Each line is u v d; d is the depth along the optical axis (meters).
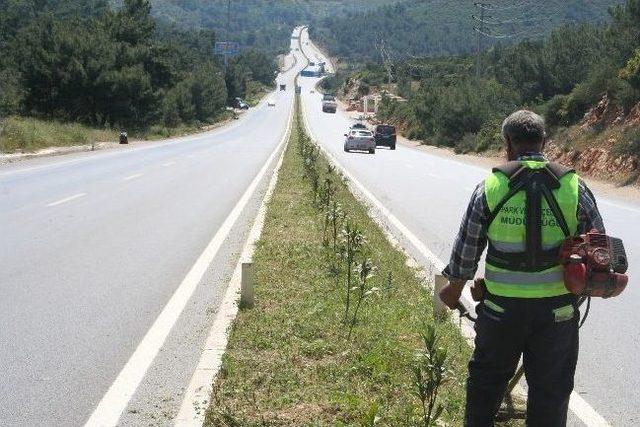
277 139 59.47
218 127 88.31
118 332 7.19
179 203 17.41
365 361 6.17
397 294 8.79
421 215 17.14
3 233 12.62
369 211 17.11
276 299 8.23
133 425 5.05
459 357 6.41
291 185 21.23
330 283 9.04
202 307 8.15
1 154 30.91
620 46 37.50
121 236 12.63
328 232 12.73
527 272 3.83
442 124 61.81
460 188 24.08
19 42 64.75
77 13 143.38
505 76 65.25
